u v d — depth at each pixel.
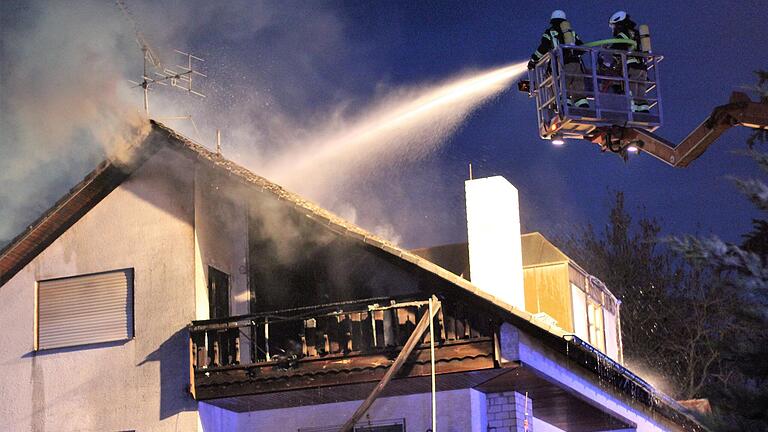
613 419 20.98
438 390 18.12
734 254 8.34
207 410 18.78
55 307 20.03
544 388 18.16
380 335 17.88
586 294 22.11
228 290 19.72
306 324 18.02
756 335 8.87
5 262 20.22
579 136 14.74
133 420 18.94
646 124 14.28
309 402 18.95
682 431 22.69
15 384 19.84
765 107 12.60
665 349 38.75
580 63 14.26
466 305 17.20
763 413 8.71
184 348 18.92
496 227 19.16
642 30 14.61
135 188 20.02
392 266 18.75
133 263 19.70
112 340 19.52
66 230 20.31
